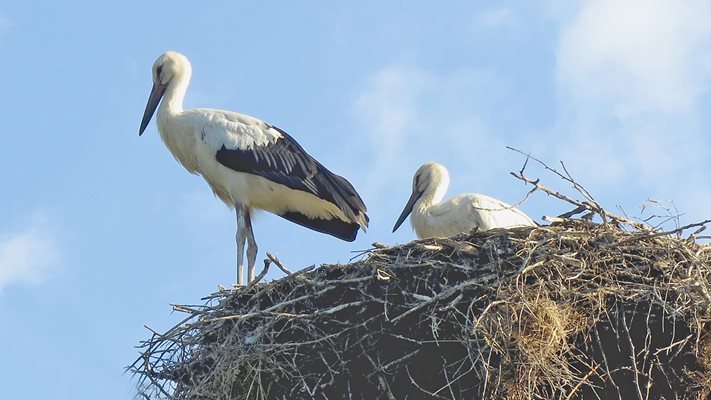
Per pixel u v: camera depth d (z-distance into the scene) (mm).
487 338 13219
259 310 14188
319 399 13633
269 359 13852
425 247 14016
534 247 13648
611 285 13555
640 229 14188
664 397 13195
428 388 13406
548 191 14445
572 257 13625
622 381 13234
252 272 17906
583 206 14242
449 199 17938
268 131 18094
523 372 13102
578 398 13227
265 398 13734
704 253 13938
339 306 13938
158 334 14438
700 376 13195
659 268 13602
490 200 17750
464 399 13250
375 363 13633
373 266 14055
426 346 13555
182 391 14180
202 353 14203
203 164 18141
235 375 13773
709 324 13344
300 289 14266
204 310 14508
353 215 17859
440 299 13633
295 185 17781
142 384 14289
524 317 13305
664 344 13328
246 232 17984
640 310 13453
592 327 13430
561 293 13484
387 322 13758
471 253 13875
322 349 13859
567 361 13359
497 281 13547
